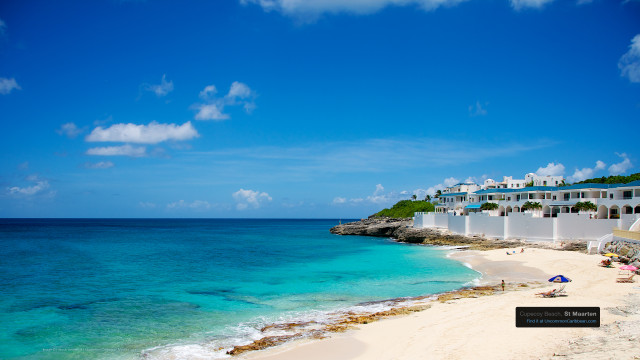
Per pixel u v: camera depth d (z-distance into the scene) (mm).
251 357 19375
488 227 73812
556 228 62156
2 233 137625
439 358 17344
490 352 17453
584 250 55844
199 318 26672
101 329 24406
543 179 97188
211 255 66375
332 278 41750
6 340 22469
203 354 20156
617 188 65750
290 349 20297
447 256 61000
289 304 30453
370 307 29094
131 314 27812
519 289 33219
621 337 17312
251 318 26562
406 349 19172
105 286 37812
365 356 19062
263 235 136875
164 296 33438
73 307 29828
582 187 72625
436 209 116562
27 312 28391
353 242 97500
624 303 25328
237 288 36656
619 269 39438
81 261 57469
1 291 35531
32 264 53750
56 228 188125
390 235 116688
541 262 47281
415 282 38969
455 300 29891
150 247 83125
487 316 23828
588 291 29953
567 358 15406
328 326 24078
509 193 84750
